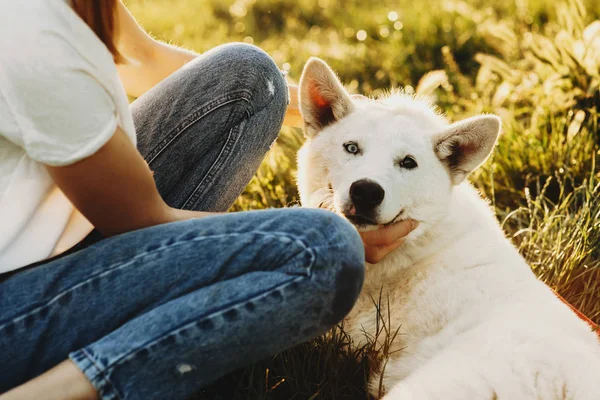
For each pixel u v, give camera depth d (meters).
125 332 0.71
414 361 0.95
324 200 1.05
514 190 1.39
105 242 0.75
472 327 0.94
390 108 1.07
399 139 1.01
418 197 1.01
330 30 2.56
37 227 0.75
